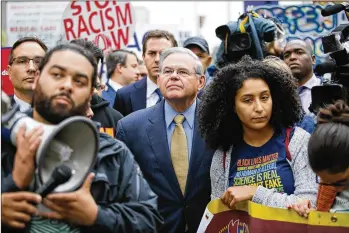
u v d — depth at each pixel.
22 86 4.44
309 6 8.13
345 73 3.42
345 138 2.82
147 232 2.74
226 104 3.63
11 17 12.18
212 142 3.71
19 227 2.45
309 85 5.62
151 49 5.62
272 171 3.46
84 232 2.59
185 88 3.99
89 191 2.52
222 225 3.44
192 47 6.56
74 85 2.57
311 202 3.26
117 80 7.50
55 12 12.22
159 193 3.93
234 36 4.40
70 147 2.49
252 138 3.59
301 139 3.46
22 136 2.41
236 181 3.56
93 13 7.02
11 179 2.42
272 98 3.58
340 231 3.01
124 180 2.76
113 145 2.79
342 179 2.91
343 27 3.62
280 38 5.30
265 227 3.21
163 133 4.02
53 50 2.62
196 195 3.91
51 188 2.42
